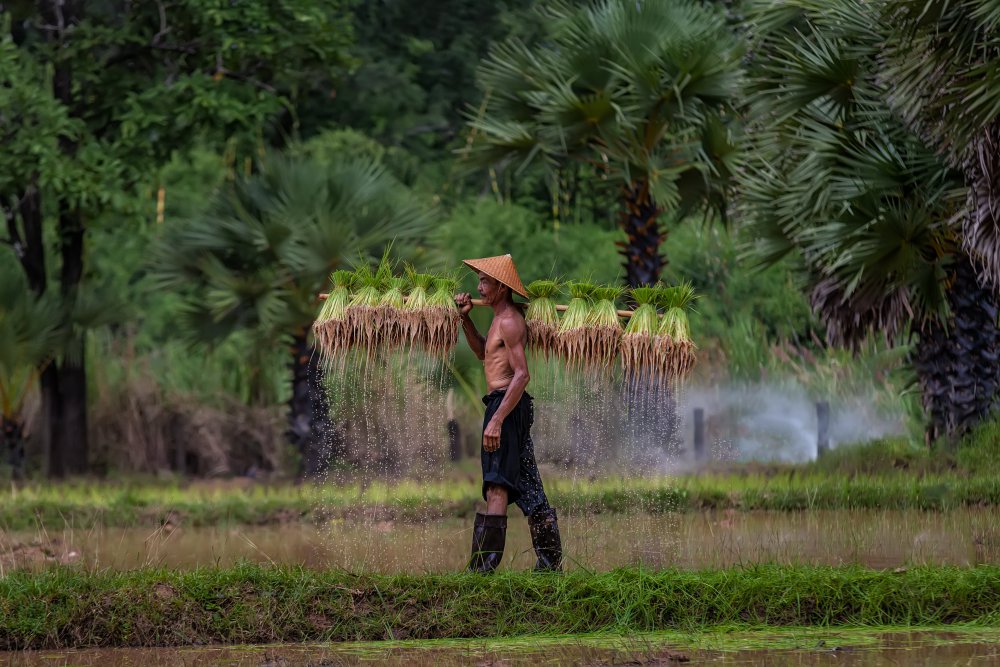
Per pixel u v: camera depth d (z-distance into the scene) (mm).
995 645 22234
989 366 49500
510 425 26906
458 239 78438
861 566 26422
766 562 27797
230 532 42156
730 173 55625
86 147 61344
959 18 38531
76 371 65062
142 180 65438
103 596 23812
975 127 38000
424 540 36906
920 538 34312
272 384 70562
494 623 23812
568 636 23469
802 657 21266
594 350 27531
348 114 97000
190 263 61844
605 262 79188
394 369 30953
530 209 87562
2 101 58375
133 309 66438
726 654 21609
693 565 29016
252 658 21906
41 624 23281
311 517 45062
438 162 101438
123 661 21828
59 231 65312
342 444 50969
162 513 45438
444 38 102188
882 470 49156
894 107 43500
